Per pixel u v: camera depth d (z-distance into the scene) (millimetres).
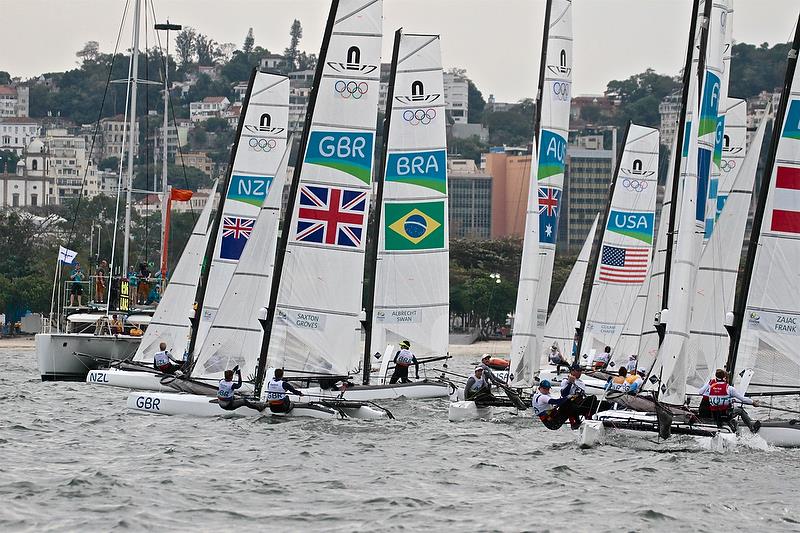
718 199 159250
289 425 125375
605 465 106000
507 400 140500
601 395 173125
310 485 94625
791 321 114375
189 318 161625
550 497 91688
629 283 197750
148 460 104375
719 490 95312
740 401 114688
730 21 135625
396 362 156375
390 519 83188
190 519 82562
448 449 113938
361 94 125750
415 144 159375
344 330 126312
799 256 114188
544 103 151375
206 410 132500
